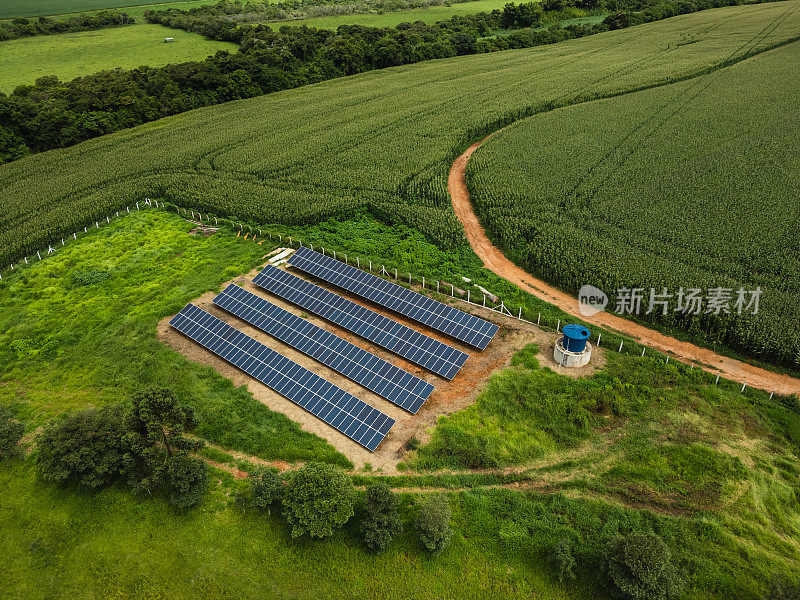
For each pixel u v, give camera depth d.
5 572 30.23
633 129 97.75
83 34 195.50
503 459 35.12
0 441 35.72
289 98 138.62
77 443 33.12
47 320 51.97
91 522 32.41
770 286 50.41
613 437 36.44
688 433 36.41
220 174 87.69
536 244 59.91
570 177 78.19
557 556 28.23
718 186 71.56
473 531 30.91
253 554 30.27
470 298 52.81
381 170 84.81
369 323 48.19
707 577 27.83
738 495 32.09
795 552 29.03
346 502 30.14
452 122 107.38
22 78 144.00
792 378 42.03
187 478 31.94
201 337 47.31
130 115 120.38
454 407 39.66
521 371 42.69
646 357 43.53
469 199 77.44
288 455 36.16
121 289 56.81
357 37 172.12
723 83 122.88
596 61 155.75
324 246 63.31
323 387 40.59
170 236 67.81
